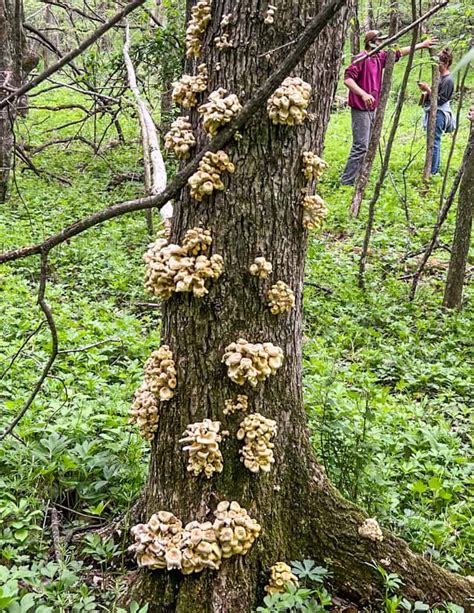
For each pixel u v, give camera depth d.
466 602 3.04
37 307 6.56
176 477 2.82
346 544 3.04
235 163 2.66
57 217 10.05
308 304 7.34
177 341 2.80
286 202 2.76
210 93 2.70
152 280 2.74
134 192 11.85
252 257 2.73
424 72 18.09
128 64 7.62
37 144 15.95
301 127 2.72
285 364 2.94
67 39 20.14
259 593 2.84
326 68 2.77
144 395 2.88
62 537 3.25
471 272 9.05
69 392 4.76
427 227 10.54
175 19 9.84
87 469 3.66
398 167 14.21
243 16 2.61
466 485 4.15
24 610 2.51
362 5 11.63
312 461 3.12
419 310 7.70
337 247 9.80
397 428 4.75
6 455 3.67
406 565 3.05
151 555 2.68
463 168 7.37
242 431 2.76
